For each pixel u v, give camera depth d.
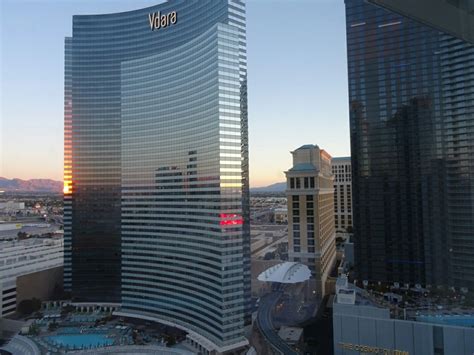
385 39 175.62
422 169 162.62
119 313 183.50
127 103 195.50
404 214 164.00
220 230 144.12
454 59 158.75
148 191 182.50
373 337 117.50
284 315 172.62
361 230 171.50
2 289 181.12
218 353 134.38
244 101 167.00
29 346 145.62
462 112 156.50
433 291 149.75
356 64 181.25
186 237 163.00
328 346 139.00
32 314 188.75
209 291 148.25
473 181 152.62
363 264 169.00
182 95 172.00
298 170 198.88
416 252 159.88
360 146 176.25
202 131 159.00
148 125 186.75
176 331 162.00
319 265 192.88
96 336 159.88
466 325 111.88
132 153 191.25
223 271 141.62
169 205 172.62
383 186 169.25
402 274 161.00
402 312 123.00
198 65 163.00
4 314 181.62
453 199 155.50
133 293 184.12
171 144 175.38
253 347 136.62
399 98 170.50
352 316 121.31
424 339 111.12
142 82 191.12
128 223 188.50
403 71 170.88
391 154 169.62
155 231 178.12
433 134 162.12
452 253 152.38
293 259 198.38
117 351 135.75
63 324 175.62
